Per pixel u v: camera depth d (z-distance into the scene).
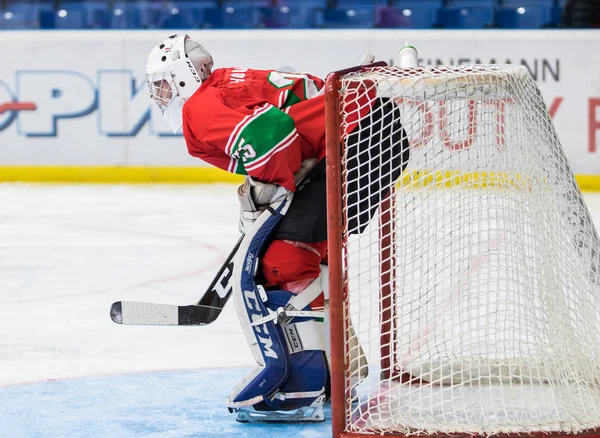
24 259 16.78
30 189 28.45
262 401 7.66
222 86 7.62
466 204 7.39
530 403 7.30
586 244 7.69
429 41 29.44
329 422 7.79
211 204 24.61
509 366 7.25
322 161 7.69
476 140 7.33
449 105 7.36
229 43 30.12
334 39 29.84
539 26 30.05
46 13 31.47
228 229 20.33
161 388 8.88
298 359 7.63
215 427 7.64
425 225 12.80
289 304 7.57
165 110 8.17
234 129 7.19
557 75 28.84
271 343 7.58
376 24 31.05
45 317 12.23
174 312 8.00
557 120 28.94
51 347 10.61
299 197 7.62
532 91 7.64
